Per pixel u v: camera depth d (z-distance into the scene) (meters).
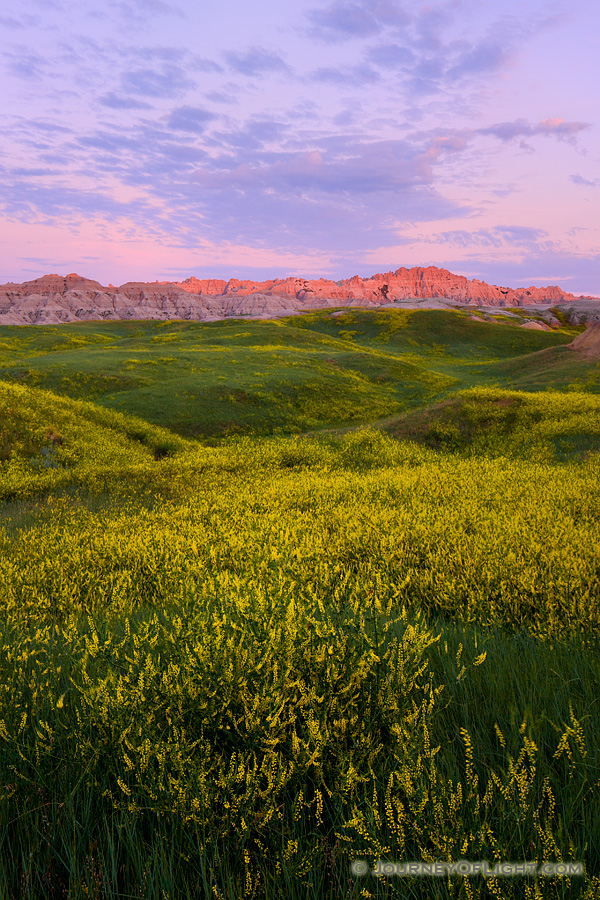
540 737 2.11
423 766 1.86
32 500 11.95
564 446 17.25
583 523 6.86
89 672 2.78
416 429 22.81
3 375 35.94
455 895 1.53
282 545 5.59
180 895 1.70
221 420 31.95
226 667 2.28
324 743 1.97
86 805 1.99
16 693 2.53
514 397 24.20
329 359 49.44
